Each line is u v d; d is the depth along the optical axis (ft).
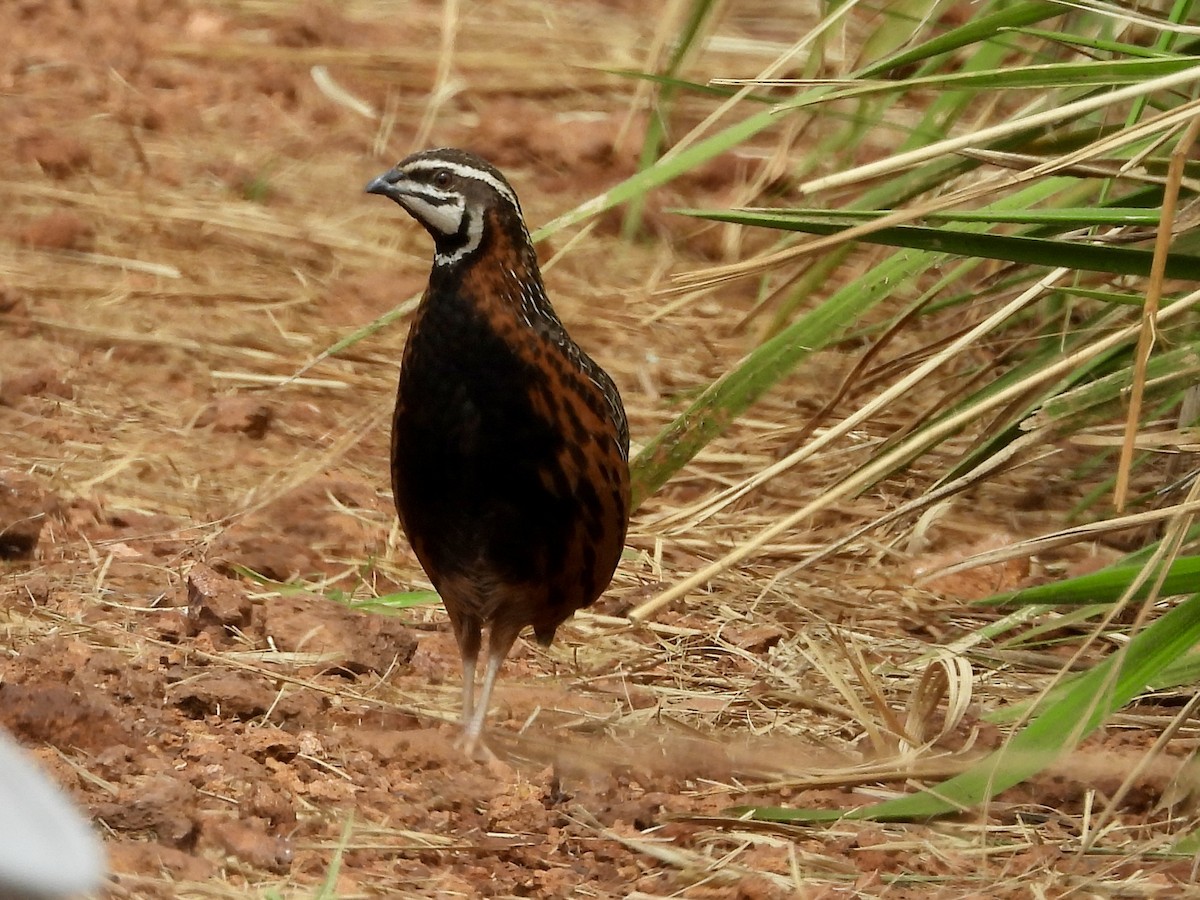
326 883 22.29
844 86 30.45
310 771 27.45
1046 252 26.99
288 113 67.56
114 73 67.92
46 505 36.99
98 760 25.81
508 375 28.68
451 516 29.71
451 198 28.43
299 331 50.65
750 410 47.91
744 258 57.88
